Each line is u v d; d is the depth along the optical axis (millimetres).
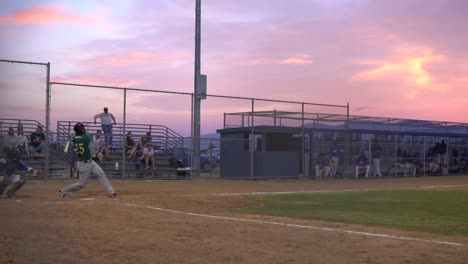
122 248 7078
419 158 34188
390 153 32469
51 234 8000
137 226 9109
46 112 19203
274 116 28344
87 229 8578
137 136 23781
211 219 10445
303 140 28359
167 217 10508
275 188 20969
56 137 22125
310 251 7152
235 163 27281
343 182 26453
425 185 24812
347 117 30688
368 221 10945
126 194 15758
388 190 20656
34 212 10586
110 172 22516
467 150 37531
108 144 22828
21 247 6980
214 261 6445
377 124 33594
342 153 30062
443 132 37594
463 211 13195
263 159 26719
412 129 35688
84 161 13914
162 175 24078
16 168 13555
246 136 27531
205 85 27141
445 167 35688
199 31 27125
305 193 18484
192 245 7426
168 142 24859
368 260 6625
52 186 17516
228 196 16297
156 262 6332
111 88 21359
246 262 6422
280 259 6613
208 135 28000
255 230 8984
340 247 7480
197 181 23609
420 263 6492
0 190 13422
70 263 6180
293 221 10484
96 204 12336
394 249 7391
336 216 11773
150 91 22422
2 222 9070
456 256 6965
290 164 27797
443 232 9453
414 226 10258
